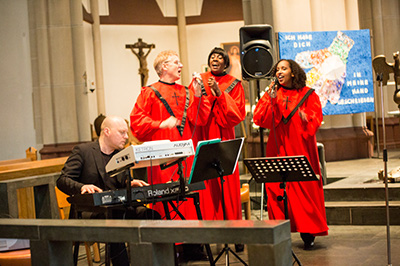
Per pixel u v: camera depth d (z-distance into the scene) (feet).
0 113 41.75
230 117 17.17
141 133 16.84
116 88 56.65
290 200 17.40
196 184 13.58
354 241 18.01
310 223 17.16
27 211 20.45
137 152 11.85
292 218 17.43
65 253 11.02
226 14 60.39
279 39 28.58
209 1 60.54
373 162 29.84
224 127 17.67
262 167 14.35
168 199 12.84
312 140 17.47
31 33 39.93
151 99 17.11
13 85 41.34
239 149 13.94
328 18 31.45
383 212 20.15
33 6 39.65
